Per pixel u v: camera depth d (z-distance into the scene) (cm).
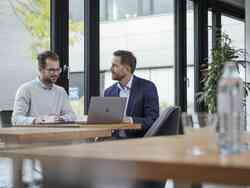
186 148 114
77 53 496
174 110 229
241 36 771
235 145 106
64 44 477
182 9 682
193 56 711
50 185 114
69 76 482
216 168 82
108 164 94
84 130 258
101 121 334
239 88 110
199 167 84
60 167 102
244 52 672
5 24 422
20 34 436
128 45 573
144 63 605
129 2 578
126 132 345
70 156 100
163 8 646
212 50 679
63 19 476
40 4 456
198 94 688
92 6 516
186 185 187
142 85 372
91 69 512
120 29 559
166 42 653
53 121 335
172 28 667
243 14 788
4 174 287
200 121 118
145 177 90
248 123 645
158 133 223
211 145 115
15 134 227
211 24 757
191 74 702
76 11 496
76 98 493
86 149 115
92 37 515
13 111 364
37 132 236
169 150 110
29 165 143
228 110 106
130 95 370
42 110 375
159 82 636
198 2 720
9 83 427
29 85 375
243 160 88
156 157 95
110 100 335
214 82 650
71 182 123
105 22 535
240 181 80
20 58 436
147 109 363
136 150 111
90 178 111
